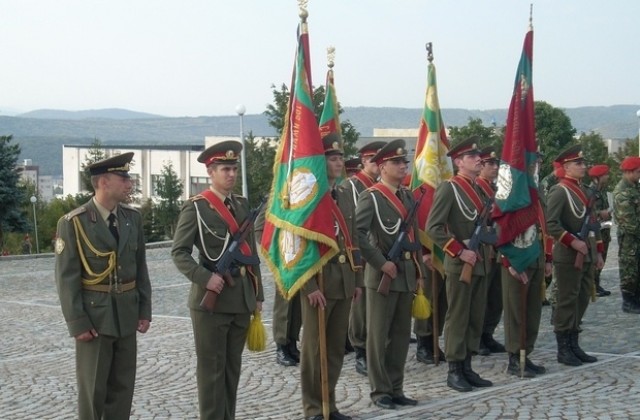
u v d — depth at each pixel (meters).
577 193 10.87
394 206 9.20
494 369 10.48
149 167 66.06
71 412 9.18
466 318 9.55
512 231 9.87
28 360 12.09
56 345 13.18
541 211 10.61
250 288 7.93
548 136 34.44
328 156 8.59
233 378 8.03
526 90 10.21
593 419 7.97
